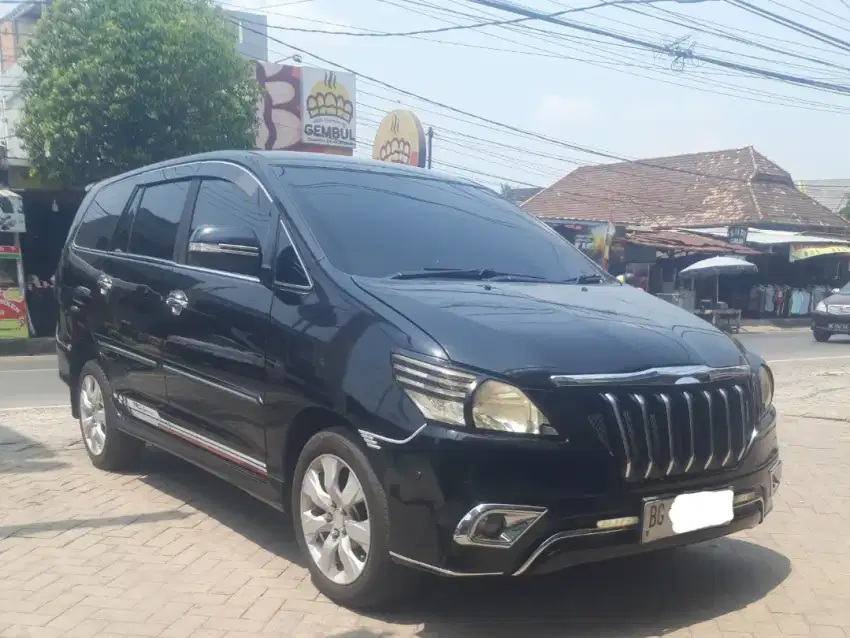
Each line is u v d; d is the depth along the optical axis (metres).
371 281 3.83
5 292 16.56
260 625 3.53
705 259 26.36
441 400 3.22
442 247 4.41
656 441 3.30
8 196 16.33
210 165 4.92
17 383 11.20
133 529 4.68
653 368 3.40
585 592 3.97
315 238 4.05
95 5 16.94
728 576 4.22
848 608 3.86
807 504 5.48
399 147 21.08
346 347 3.56
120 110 16.47
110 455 5.68
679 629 3.60
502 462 3.14
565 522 3.16
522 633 3.50
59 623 3.53
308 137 22.78
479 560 3.15
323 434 3.65
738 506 3.61
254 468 4.10
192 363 4.49
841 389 10.38
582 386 3.24
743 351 3.93
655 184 37.41
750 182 34.47
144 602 3.74
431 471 3.19
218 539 4.54
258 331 4.02
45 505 5.09
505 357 3.26
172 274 4.77
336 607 3.70
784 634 3.58
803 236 29.62
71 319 5.86
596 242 24.05
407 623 3.57
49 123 16.62
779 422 8.05
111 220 5.73
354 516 3.56
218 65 17.25
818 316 20.41
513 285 4.14
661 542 3.36
